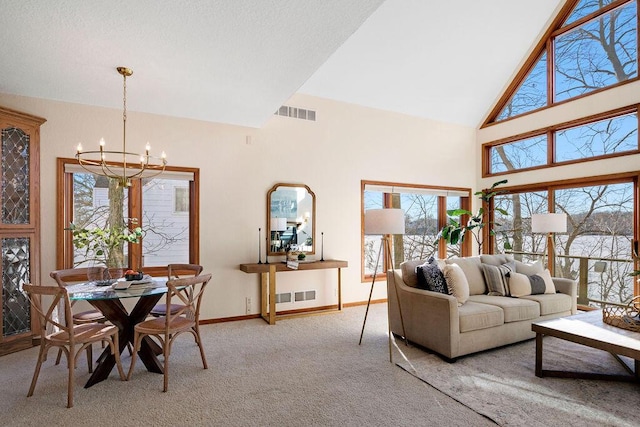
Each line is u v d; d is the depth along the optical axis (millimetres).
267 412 2246
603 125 4832
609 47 4812
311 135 5090
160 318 2922
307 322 4379
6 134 3334
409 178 5879
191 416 2199
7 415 2207
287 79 3174
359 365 2996
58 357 3020
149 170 4133
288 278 4879
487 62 5488
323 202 5152
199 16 2203
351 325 4238
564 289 3955
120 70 2951
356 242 5383
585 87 5059
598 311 3236
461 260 4059
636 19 4547
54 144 3709
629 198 4570
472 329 3115
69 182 3879
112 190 4070
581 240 5070
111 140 3955
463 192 6438
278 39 2492
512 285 3803
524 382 2658
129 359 3156
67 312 2361
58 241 3703
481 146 6500
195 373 2834
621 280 4629
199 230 4348
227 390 2543
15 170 3398
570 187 5180
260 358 3160
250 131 4680
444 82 5547
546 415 2193
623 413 2213
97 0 2020
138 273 3197
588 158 4918
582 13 5133
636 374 2631
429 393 2490
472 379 2711
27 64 2855
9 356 3230
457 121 6348
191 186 4410
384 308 5117
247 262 4605
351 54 4723
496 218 6312
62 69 2955
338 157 5289
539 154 5625
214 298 4402
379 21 4406
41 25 2275
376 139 5617
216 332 3969
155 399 2412
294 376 2777
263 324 4301
